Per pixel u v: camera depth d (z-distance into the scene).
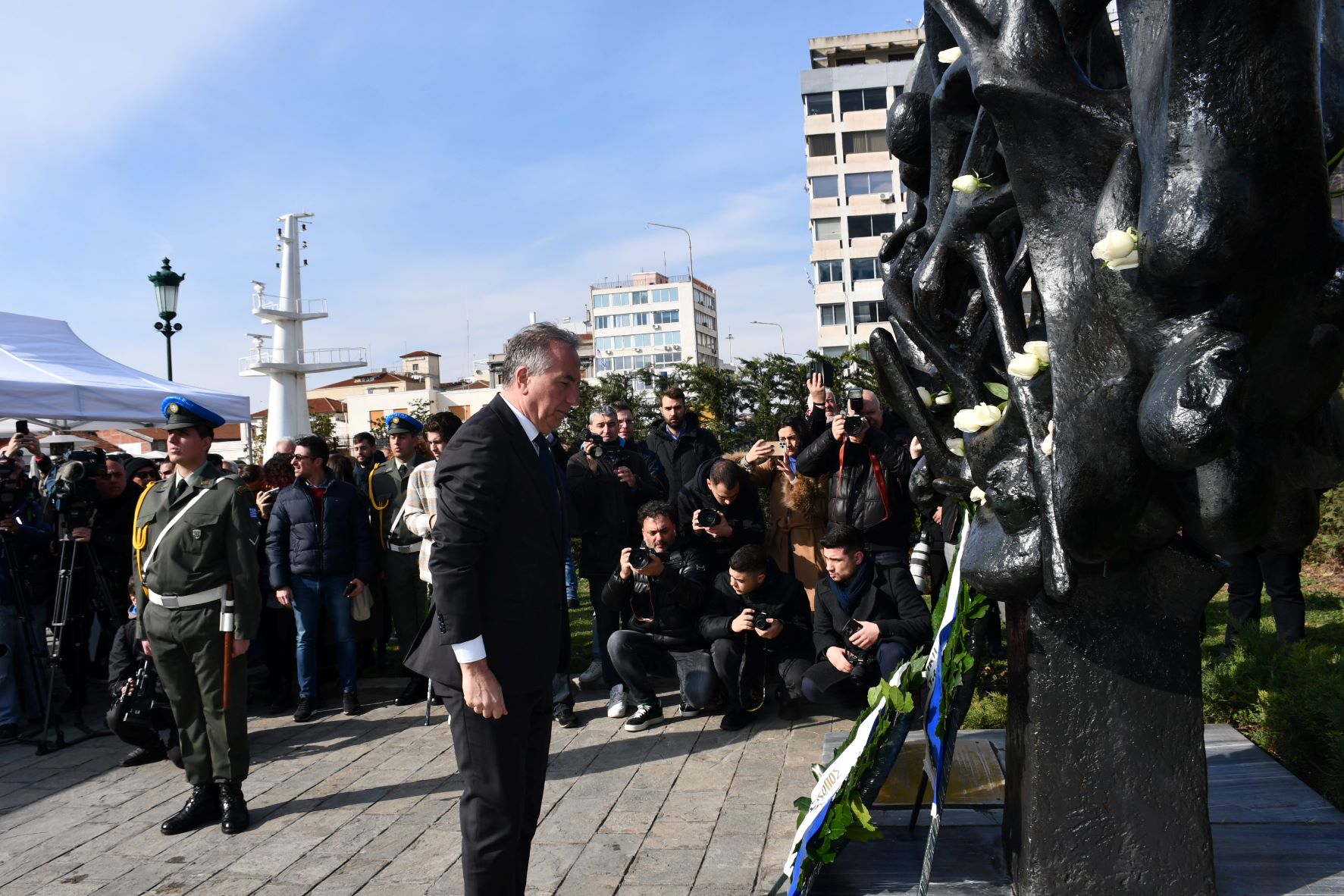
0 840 4.51
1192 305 1.98
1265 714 4.02
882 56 61.16
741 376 15.02
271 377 40.41
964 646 2.81
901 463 5.72
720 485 6.05
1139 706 2.41
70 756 5.95
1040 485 2.23
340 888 3.74
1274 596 5.73
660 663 5.75
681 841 3.89
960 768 3.47
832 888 2.69
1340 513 9.49
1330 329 2.06
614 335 122.88
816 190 56.78
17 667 6.50
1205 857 2.41
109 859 4.20
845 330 56.22
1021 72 2.12
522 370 3.12
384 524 7.39
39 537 6.75
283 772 5.34
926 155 2.93
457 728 2.95
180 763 5.54
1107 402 2.10
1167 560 2.38
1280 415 2.16
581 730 5.67
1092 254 2.12
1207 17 1.80
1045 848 2.44
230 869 4.02
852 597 5.40
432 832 4.30
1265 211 1.85
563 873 3.65
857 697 5.41
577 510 6.52
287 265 40.50
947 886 2.67
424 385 92.56
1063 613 2.42
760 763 4.86
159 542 4.48
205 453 4.73
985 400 2.57
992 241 2.46
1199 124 1.86
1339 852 2.70
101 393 9.79
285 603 6.45
